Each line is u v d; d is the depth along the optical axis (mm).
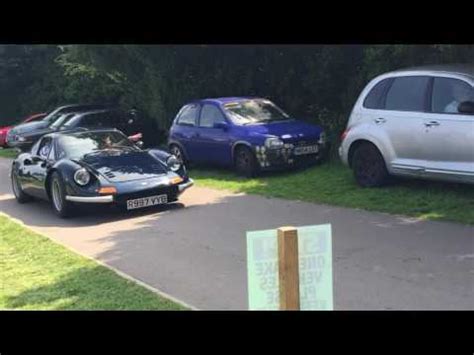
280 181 12805
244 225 9352
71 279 6965
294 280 3391
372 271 6691
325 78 15172
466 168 9375
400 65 13039
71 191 10578
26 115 35594
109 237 9211
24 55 35875
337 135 14828
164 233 9164
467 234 7922
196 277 6855
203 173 14828
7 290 6711
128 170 10844
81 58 19391
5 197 14094
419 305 5605
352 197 10539
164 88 17828
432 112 9820
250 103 14703
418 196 10008
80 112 20422
